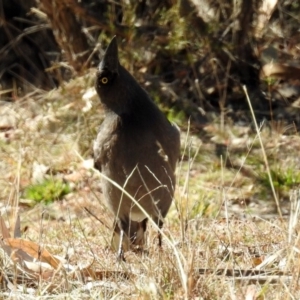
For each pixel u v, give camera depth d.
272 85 15.44
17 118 15.10
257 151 13.62
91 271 7.26
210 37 15.18
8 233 7.72
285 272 6.41
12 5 18.19
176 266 6.70
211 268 6.91
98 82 8.91
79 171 13.22
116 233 9.11
